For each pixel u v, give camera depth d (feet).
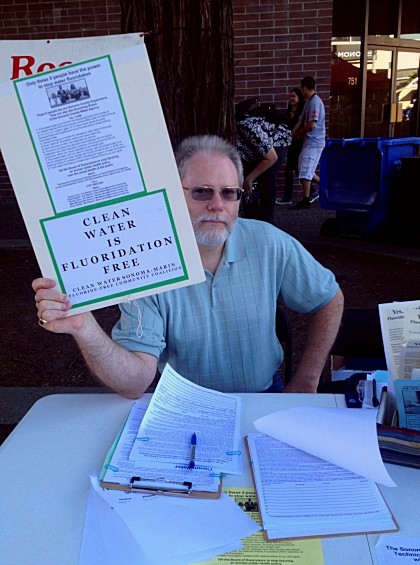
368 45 28.63
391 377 4.34
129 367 4.82
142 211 3.85
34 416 4.58
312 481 3.66
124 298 4.02
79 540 3.18
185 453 3.95
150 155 3.73
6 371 11.25
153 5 8.72
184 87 8.95
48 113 3.62
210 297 5.76
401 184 18.31
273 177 17.26
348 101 29.68
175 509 3.39
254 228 6.12
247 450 4.06
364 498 3.49
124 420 4.50
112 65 3.56
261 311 5.95
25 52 5.92
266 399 4.81
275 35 23.45
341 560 3.01
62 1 23.77
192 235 3.91
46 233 3.86
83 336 4.36
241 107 16.47
